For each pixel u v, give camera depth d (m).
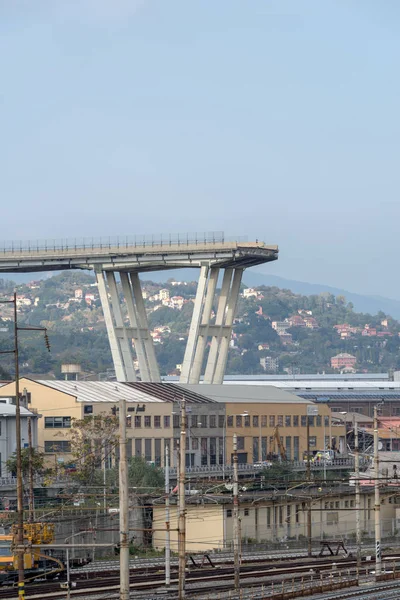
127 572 132.38
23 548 143.88
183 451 185.25
